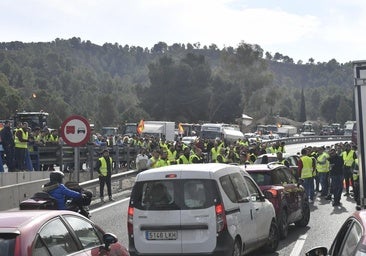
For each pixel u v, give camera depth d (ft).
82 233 24.34
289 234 50.72
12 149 78.89
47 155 94.53
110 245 26.14
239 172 38.65
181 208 34.40
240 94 405.18
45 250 20.86
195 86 390.21
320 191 91.15
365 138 36.91
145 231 34.96
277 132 386.73
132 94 639.76
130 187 94.89
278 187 48.11
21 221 21.22
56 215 22.97
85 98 617.62
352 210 68.49
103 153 75.66
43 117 150.92
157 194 35.01
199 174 34.58
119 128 241.35
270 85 458.50
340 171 73.67
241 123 408.87
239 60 450.71
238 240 35.70
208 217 34.01
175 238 34.35
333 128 503.61
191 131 283.59
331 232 51.62
